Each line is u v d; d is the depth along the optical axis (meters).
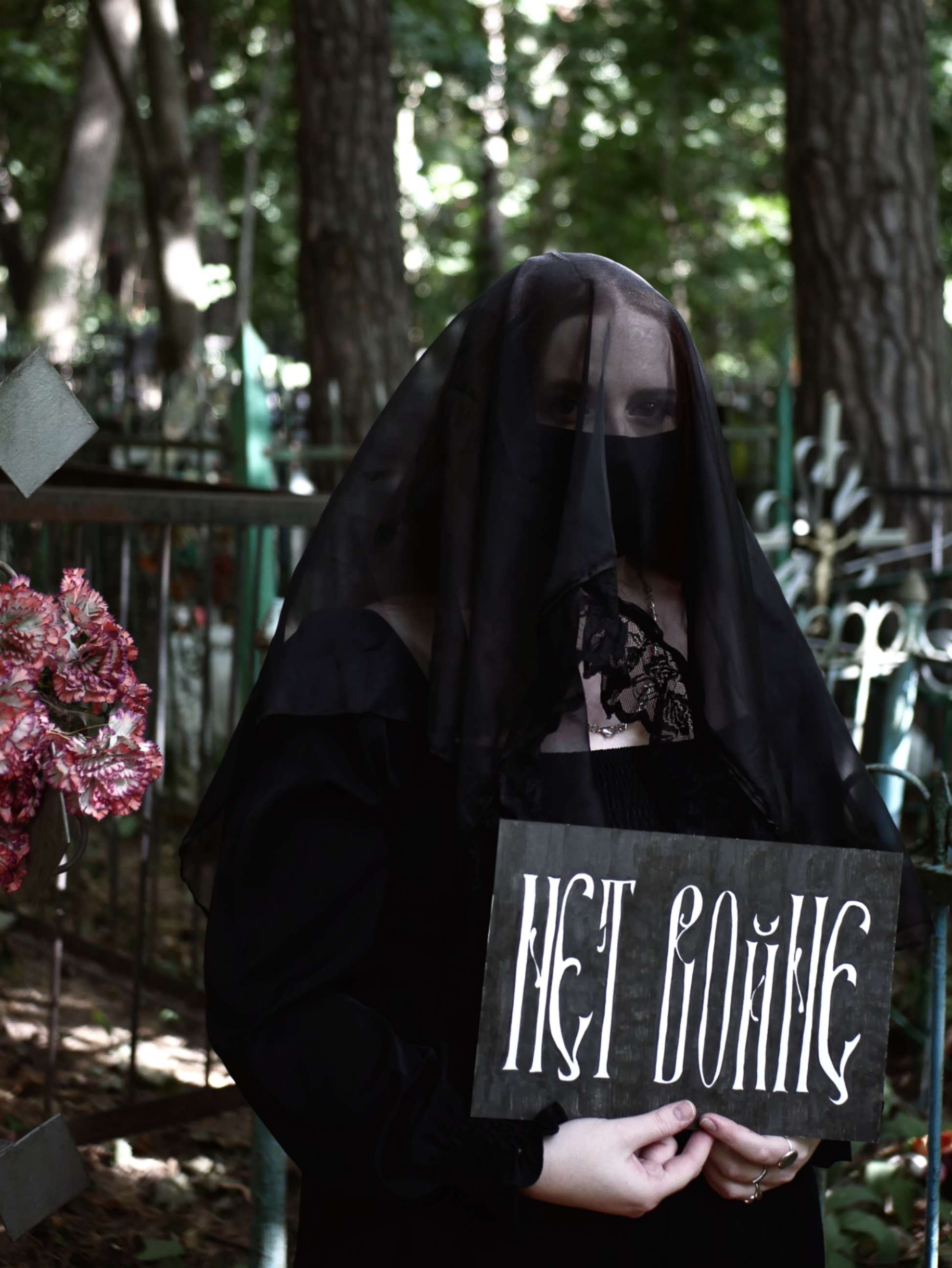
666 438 1.34
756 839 1.29
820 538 4.76
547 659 1.23
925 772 4.22
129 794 1.48
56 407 1.62
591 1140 1.21
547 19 15.23
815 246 5.56
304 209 7.02
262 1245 2.14
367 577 1.33
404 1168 1.17
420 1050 1.22
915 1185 2.73
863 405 5.48
